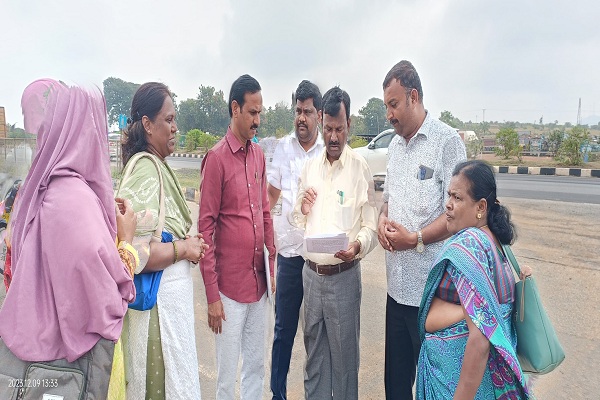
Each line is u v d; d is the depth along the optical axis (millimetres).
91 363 1515
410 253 2562
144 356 1998
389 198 2750
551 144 21250
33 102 1566
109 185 1691
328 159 2801
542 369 1926
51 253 1484
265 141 3498
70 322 1482
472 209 1968
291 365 3666
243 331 2811
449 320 1954
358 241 2658
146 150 2211
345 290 2666
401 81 2490
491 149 25641
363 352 3791
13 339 1477
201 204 2592
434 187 2520
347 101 2699
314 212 2760
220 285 2652
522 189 11656
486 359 1795
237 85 2553
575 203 9508
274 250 2980
